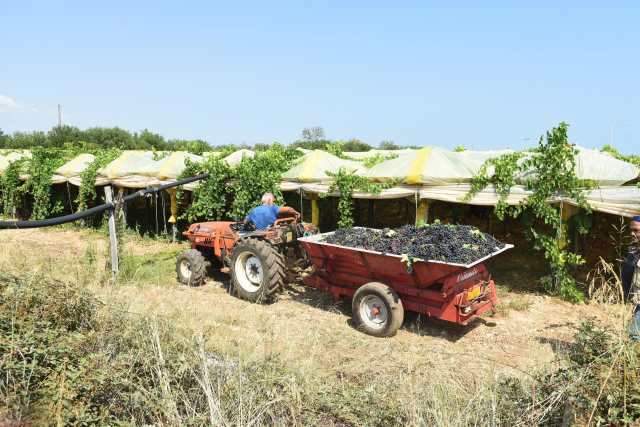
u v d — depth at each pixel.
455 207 12.38
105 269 8.23
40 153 16.75
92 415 3.11
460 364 5.10
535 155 8.21
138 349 3.81
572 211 8.00
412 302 6.09
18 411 3.00
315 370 4.52
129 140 47.25
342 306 7.26
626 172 7.95
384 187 9.73
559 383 3.18
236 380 3.54
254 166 11.45
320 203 12.62
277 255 7.17
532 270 9.64
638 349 2.95
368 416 3.55
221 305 7.11
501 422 3.21
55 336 3.72
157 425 3.11
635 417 2.63
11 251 10.12
